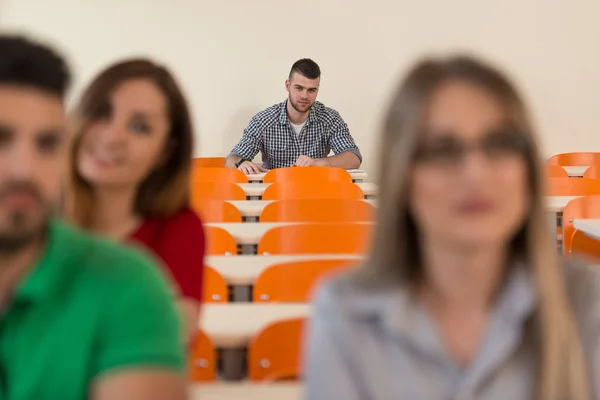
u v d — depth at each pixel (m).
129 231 1.47
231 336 1.64
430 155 0.85
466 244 0.85
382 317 0.90
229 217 3.07
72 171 1.44
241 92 5.80
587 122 5.82
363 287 0.92
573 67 5.77
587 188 3.61
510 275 0.91
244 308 1.84
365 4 5.71
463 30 5.73
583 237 2.88
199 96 5.80
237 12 5.71
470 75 0.87
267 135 4.90
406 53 5.75
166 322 0.87
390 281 0.92
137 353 0.83
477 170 0.84
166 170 1.51
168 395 0.84
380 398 0.88
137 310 0.85
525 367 0.89
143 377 0.83
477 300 0.91
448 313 0.91
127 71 1.47
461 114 0.85
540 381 0.88
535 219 0.89
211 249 2.53
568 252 2.94
